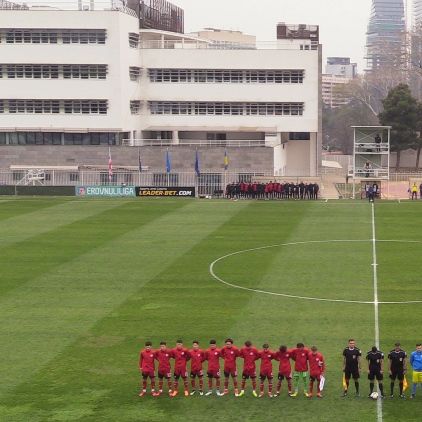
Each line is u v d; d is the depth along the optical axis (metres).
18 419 35.31
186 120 141.50
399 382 38.09
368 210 96.44
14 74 135.38
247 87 140.50
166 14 163.88
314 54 139.88
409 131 157.75
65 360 42.72
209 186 116.12
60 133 136.88
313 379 37.66
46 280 60.44
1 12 133.25
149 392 38.34
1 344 45.47
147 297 55.12
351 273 61.75
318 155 143.25
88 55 134.00
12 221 89.38
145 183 126.19
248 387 39.12
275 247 72.56
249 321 49.00
